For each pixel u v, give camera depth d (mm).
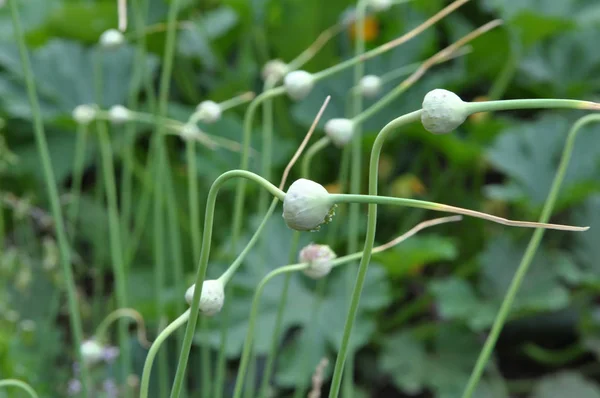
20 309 1911
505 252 2039
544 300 1934
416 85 2242
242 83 2363
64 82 2252
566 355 2146
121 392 1669
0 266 1758
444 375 1945
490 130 2203
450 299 1972
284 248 1939
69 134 2297
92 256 2242
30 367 1646
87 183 2598
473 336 2025
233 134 2160
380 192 2346
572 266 2006
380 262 1962
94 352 1284
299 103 2242
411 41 2285
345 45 2465
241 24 2436
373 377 2107
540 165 2104
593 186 1987
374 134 2070
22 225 2045
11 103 2137
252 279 1872
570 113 2447
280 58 2449
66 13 2324
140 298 2059
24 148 2289
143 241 2195
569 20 2164
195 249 1348
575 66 2424
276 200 1040
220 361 1347
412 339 2016
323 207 893
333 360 1863
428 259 1939
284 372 1777
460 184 2363
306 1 2299
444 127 890
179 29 2346
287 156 2189
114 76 2285
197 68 2629
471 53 2406
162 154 1413
